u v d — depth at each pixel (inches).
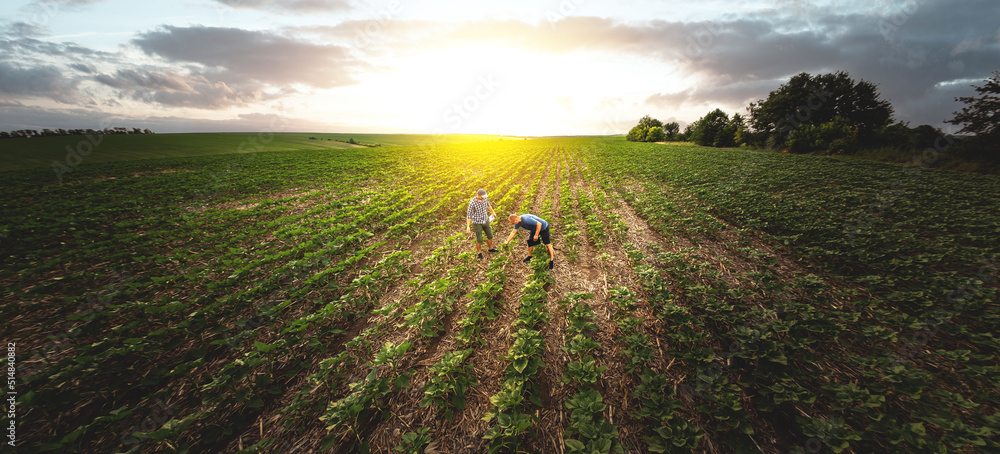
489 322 209.3
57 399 135.7
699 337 166.4
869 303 209.5
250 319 209.6
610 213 410.0
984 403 137.6
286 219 423.5
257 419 142.4
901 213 414.0
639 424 136.0
